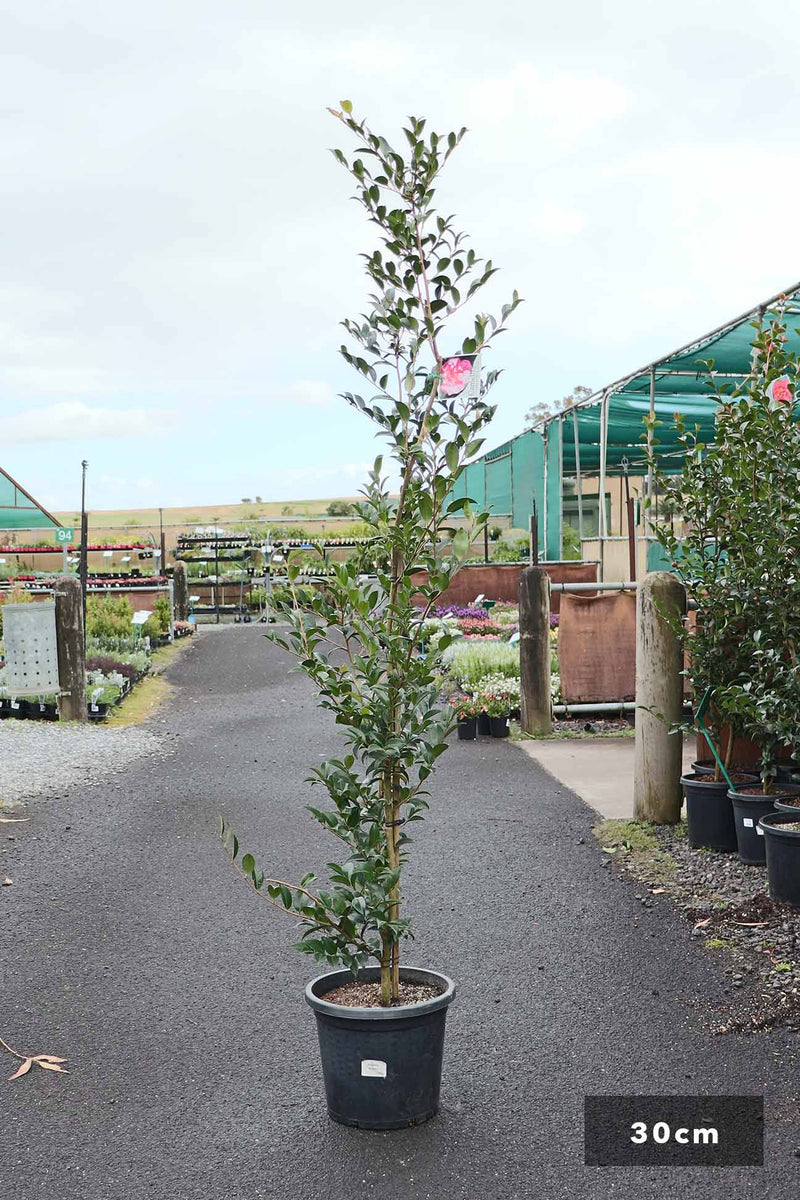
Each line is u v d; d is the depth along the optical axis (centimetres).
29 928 527
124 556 3188
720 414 643
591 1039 403
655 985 450
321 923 339
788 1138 331
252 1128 341
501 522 3069
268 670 1650
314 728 1141
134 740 1060
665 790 699
